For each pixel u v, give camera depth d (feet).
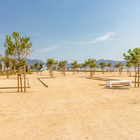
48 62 126.00
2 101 28.86
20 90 45.83
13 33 42.52
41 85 61.36
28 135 13.84
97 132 14.25
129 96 33.04
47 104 26.20
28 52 44.24
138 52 48.01
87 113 20.48
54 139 12.92
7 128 15.60
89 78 100.53
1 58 195.83
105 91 41.50
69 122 17.10
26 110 22.38
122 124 16.21
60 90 44.91
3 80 89.25
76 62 194.08
